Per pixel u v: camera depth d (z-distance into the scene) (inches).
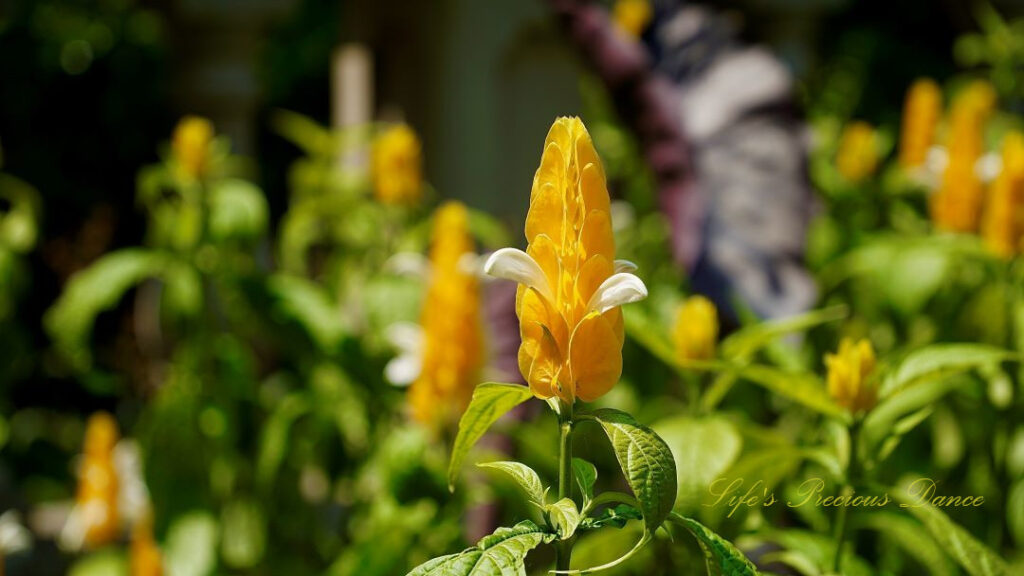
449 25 82.4
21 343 96.9
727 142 56.8
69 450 116.3
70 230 139.4
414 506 44.9
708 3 63.7
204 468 60.5
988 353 33.8
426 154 85.2
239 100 90.5
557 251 27.3
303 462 65.1
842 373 34.3
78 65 138.0
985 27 108.5
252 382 63.3
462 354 48.1
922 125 72.2
